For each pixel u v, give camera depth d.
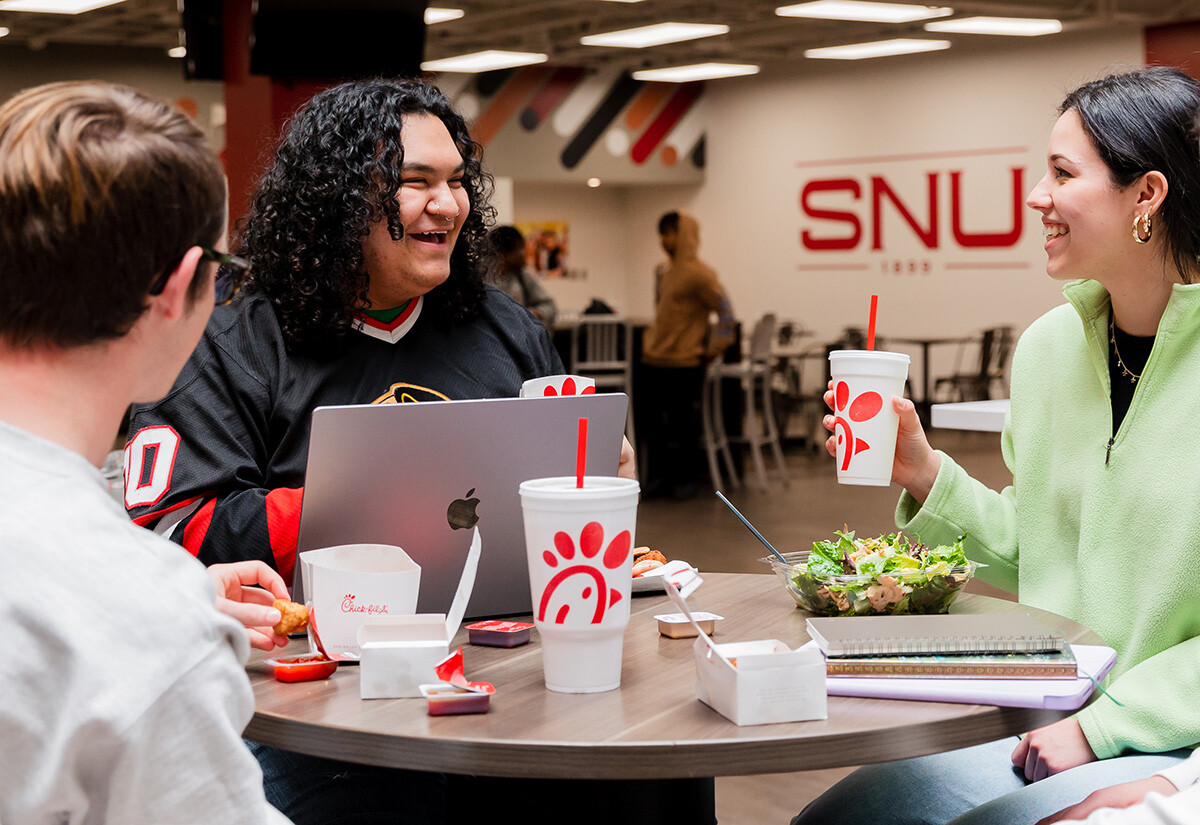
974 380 10.82
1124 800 1.18
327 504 1.27
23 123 0.77
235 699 0.76
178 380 1.57
